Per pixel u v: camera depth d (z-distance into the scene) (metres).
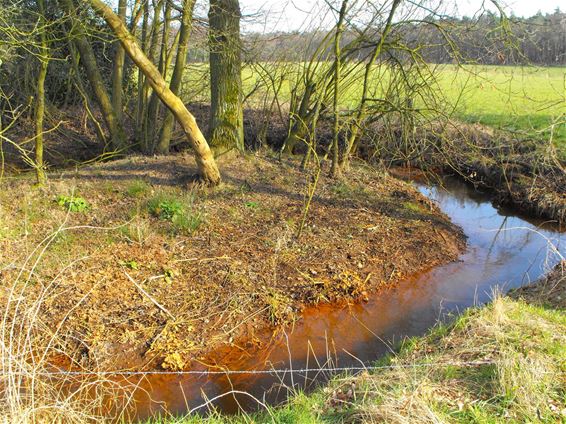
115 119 11.67
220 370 5.66
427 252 8.62
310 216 8.84
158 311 6.20
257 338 6.23
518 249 9.27
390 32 10.19
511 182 11.70
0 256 6.49
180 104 8.07
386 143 13.22
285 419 4.33
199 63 12.68
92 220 7.68
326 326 6.61
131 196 8.51
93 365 5.47
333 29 10.34
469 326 5.57
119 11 10.82
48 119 13.89
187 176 9.29
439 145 12.91
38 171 8.43
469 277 8.12
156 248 7.23
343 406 4.39
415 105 11.57
